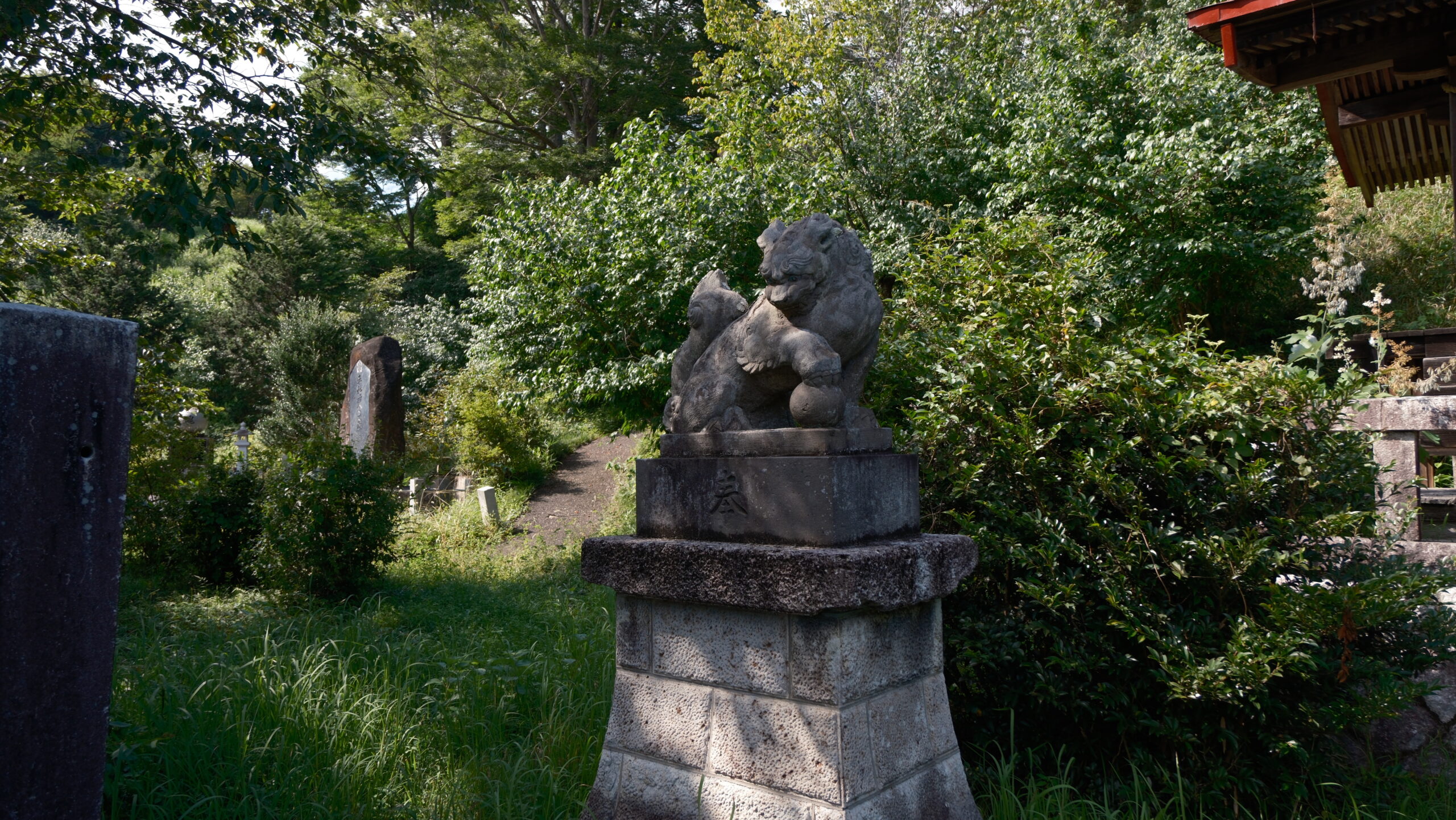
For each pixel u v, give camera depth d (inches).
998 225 215.0
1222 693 127.6
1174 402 147.6
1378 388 208.1
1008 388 153.3
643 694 123.5
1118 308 437.1
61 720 78.3
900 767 113.3
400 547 387.2
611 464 505.4
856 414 119.6
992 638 144.9
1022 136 478.3
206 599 279.6
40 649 76.9
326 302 840.9
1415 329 444.5
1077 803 132.9
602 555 124.5
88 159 254.7
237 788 131.6
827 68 562.9
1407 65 211.5
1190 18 218.4
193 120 243.9
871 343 122.0
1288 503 146.0
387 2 787.4
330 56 302.5
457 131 1015.0
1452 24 201.3
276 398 760.3
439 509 482.0
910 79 558.6
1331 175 551.8
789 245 115.6
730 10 681.0
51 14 218.7
